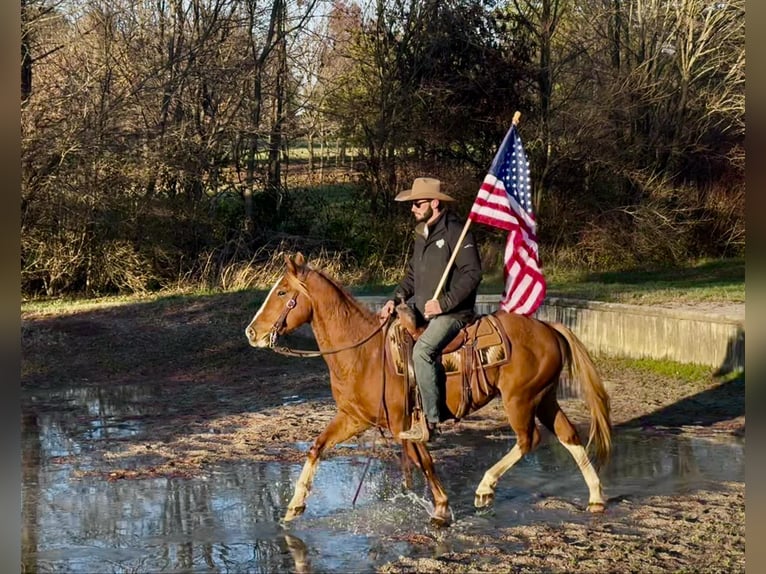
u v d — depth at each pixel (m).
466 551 6.85
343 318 7.55
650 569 6.37
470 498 8.25
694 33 28.39
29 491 8.66
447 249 7.43
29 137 21.56
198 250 24.66
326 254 24.92
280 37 25.91
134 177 23.56
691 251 28.00
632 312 15.22
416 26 25.91
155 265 23.94
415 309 7.55
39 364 16.20
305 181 27.50
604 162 26.50
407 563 6.58
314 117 26.14
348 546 7.04
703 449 9.98
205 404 13.21
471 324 7.57
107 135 23.27
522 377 7.54
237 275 23.52
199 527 7.55
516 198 8.12
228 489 8.68
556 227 26.81
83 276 23.48
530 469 9.27
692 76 28.47
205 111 25.28
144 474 9.27
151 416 12.41
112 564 6.75
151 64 24.58
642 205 27.11
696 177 28.81
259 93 25.59
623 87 26.78
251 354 16.97
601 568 6.41
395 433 7.46
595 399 7.82
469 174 26.11
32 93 21.88
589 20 28.34
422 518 7.70
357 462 9.63
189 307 20.72
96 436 11.16
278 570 6.57
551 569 6.43
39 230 22.72
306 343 18.05
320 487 8.71
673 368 14.23
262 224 25.91
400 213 25.77
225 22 25.14
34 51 22.09
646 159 28.02
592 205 27.09
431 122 25.77
